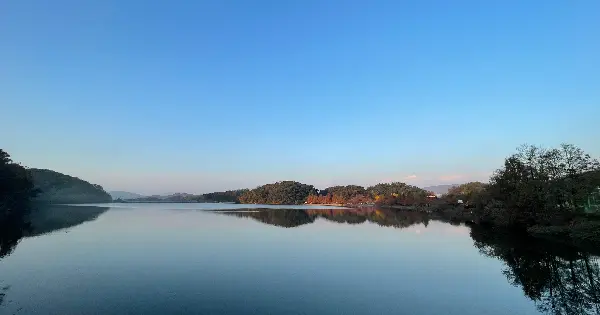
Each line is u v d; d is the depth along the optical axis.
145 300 15.80
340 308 15.11
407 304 15.75
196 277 19.98
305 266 23.16
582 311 14.98
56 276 19.91
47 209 98.44
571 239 34.41
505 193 47.94
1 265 22.66
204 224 54.41
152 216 74.06
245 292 17.22
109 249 29.16
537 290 18.00
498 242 34.31
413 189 163.38
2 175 78.25
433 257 26.64
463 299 16.52
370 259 25.75
